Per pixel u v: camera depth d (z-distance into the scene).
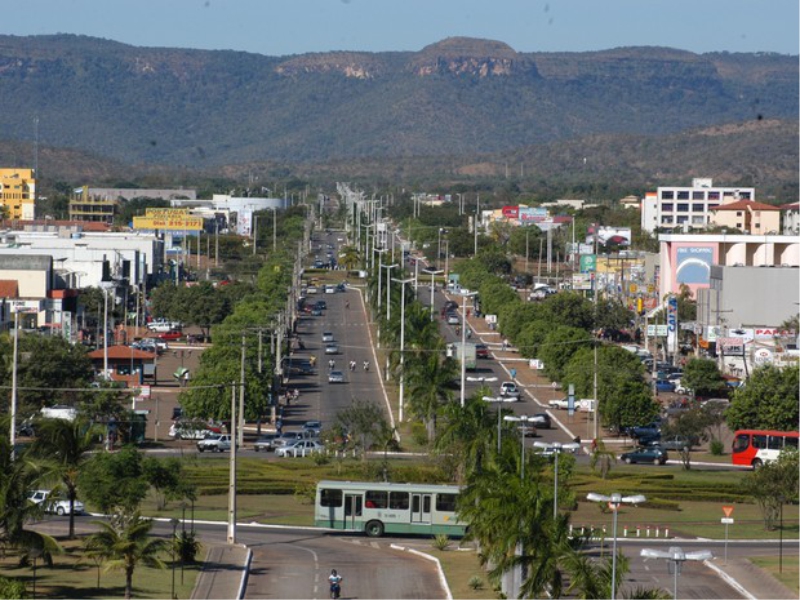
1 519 166.75
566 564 154.50
